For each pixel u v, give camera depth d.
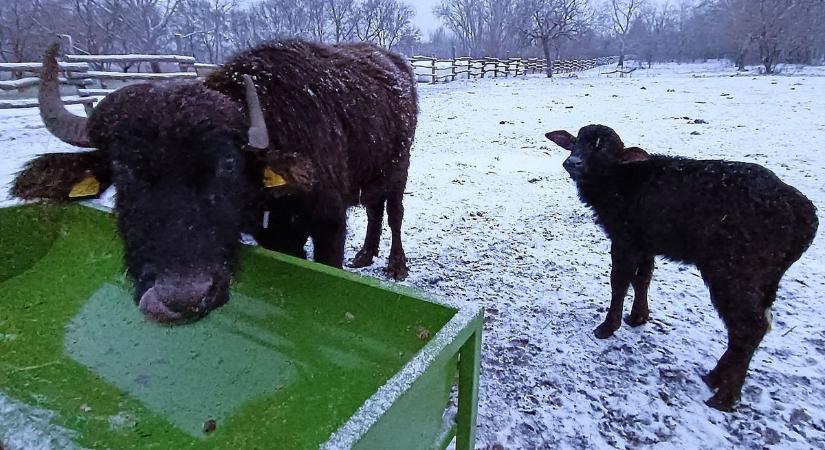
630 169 3.62
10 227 3.10
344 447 1.35
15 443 1.54
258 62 3.00
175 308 1.96
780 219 2.96
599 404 3.23
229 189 2.28
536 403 3.24
